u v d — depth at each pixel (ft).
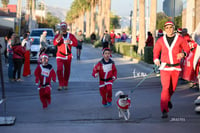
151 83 47.75
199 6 74.13
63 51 42.55
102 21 192.65
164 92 27.61
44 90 32.42
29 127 25.67
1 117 27.96
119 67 71.92
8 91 41.96
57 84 47.91
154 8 91.04
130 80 51.31
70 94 39.86
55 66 71.15
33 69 66.39
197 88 42.86
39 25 294.25
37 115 29.55
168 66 27.55
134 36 127.65
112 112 30.35
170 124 26.00
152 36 87.40
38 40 84.07
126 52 103.91
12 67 50.42
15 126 26.00
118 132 24.04
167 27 27.58
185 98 36.37
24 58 51.42
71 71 63.05
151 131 24.18
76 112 30.55
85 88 43.93
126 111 28.76
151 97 37.35
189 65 43.34
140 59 86.07
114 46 124.57
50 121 27.43
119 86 45.44
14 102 35.37
